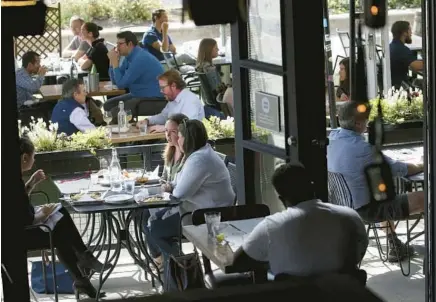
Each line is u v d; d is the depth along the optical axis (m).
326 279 6.77
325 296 6.73
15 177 6.93
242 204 8.09
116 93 13.20
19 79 12.72
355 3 7.31
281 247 6.75
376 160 7.59
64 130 11.00
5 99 6.83
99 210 8.14
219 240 7.14
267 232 6.76
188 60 13.50
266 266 6.86
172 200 8.37
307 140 7.42
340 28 7.41
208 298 7.18
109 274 8.14
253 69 7.79
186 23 13.53
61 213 8.34
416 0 7.24
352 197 7.59
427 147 6.17
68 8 14.56
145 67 12.81
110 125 11.86
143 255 9.22
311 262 6.77
